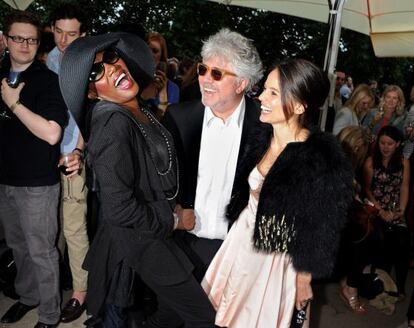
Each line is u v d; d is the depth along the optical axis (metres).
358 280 3.43
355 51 11.28
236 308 1.98
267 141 1.98
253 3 4.66
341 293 3.60
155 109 2.99
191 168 2.17
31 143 2.46
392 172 3.53
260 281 1.92
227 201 2.15
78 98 1.76
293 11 4.63
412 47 4.33
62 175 2.82
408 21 4.05
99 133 1.67
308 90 1.77
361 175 3.57
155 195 1.85
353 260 3.40
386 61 11.94
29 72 2.42
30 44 2.38
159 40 3.09
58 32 2.69
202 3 10.62
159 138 1.91
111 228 1.81
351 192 1.74
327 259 1.75
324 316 3.37
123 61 1.83
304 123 1.86
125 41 1.85
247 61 1.98
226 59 1.96
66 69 1.72
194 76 3.08
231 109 2.10
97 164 1.67
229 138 2.13
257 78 2.06
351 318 3.37
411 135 4.71
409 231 3.66
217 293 2.06
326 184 1.70
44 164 2.50
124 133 1.69
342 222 1.75
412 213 3.79
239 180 2.03
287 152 1.77
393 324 3.33
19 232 2.76
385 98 5.14
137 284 2.00
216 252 2.23
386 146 3.49
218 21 10.71
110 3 11.36
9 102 2.32
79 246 2.89
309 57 10.73
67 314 2.88
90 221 3.02
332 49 3.25
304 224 1.73
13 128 2.47
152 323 2.20
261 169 1.95
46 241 2.61
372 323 3.32
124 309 2.03
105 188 1.67
